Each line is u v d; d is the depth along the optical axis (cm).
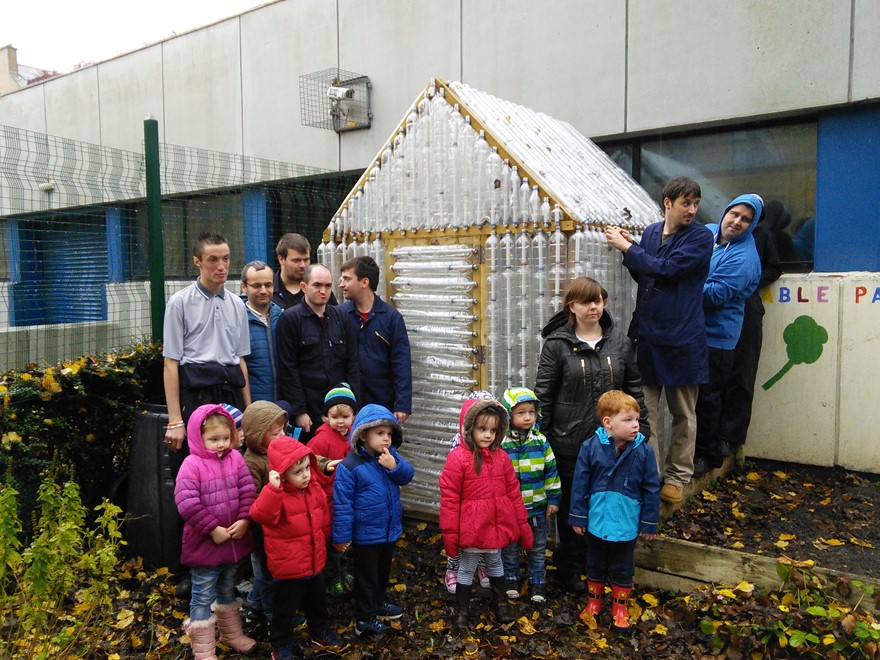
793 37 522
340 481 348
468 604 364
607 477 359
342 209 530
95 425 464
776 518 451
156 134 506
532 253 433
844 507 465
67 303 688
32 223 695
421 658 336
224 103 920
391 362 457
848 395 522
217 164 735
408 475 363
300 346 418
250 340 430
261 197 728
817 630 325
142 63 1009
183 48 954
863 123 509
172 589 398
